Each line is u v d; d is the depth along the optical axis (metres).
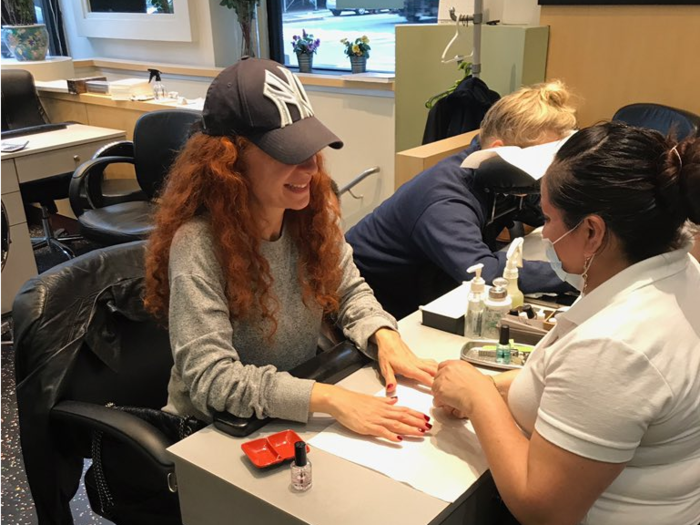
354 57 3.82
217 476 1.03
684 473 0.91
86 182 3.18
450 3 3.36
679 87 2.69
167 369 1.56
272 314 1.29
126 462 1.35
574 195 0.89
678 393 0.84
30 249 3.38
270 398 1.14
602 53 2.84
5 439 2.41
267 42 4.50
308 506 0.95
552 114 1.67
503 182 1.69
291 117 1.15
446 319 1.48
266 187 1.18
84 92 4.10
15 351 1.38
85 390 1.42
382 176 3.76
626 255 0.90
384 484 1.00
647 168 0.85
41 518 1.44
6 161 3.21
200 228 1.19
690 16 2.57
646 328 0.84
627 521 0.93
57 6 5.14
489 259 1.67
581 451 0.85
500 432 0.98
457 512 1.00
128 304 1.47
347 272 1.51
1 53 4.94
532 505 0.89
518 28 2.87
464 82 2.87
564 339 0.92
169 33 4.40
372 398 1.16
